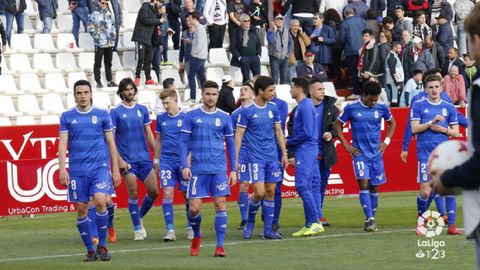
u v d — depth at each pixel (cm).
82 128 2341
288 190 3959
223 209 2377
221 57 4878
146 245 2669
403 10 4900
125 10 5159
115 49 4678
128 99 2820
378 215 3331
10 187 3547
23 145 3572
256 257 2347
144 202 2870
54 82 4622
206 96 2367
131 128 2819
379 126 2911
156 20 4588
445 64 4781
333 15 4875
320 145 3025
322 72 4747
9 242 2828
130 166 2808
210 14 4831
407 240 2625
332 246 2541
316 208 2969
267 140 2708
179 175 2816
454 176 1039
